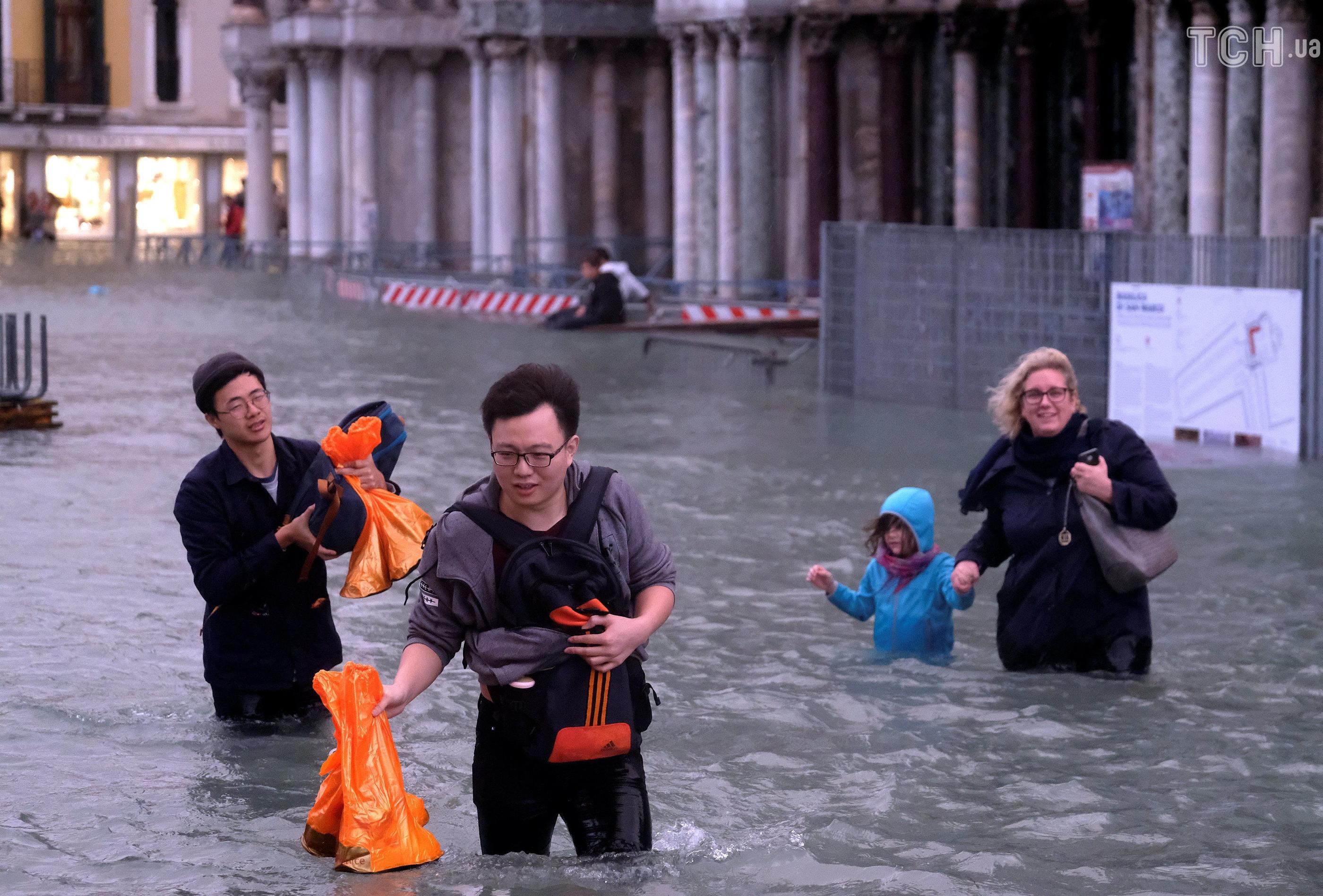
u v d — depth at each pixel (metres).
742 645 11.34
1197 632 11.47
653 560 6.62
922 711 9.63
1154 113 31.53
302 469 9.20
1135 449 10.17
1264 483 17.44
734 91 40.41
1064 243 22.11
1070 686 10.12
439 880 6.42
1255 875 6.96
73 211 84.94
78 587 12.62
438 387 26.38
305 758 8.67
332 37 56.81
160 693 9.88
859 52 38.91
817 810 7.91
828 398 25.64
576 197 49.12
